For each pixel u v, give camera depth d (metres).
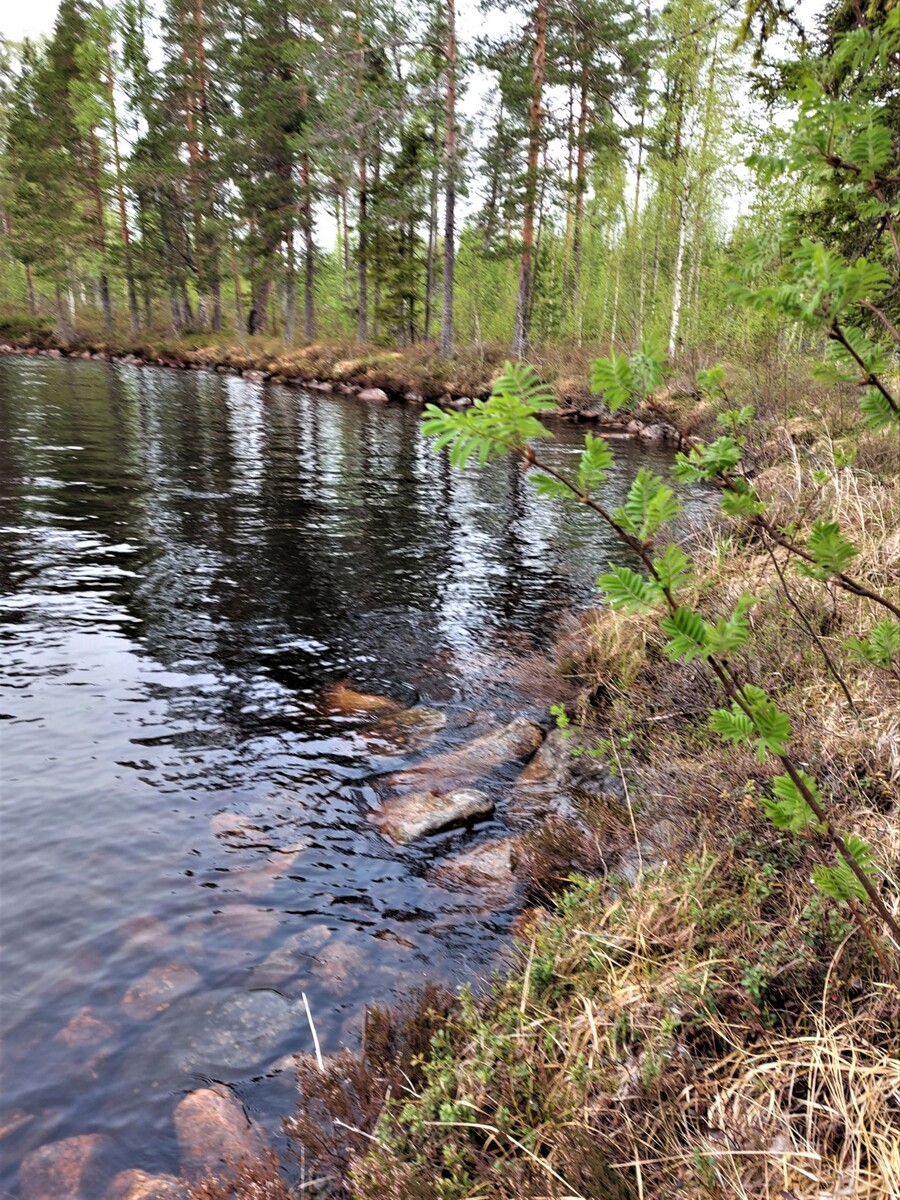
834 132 1.16
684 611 1.15
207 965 3.25
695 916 2.73
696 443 1.32
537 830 4.15
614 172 29.11
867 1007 2.16
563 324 34.12
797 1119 1.95
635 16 25.67
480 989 3.11
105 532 9.62
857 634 4.11
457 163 27.72
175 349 43.88
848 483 6.16
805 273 1.02
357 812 4.36
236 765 4.77
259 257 41.97
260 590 7.92
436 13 27.39
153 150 46.28
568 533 10.48
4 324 51.06
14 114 53.25
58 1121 2.61
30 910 3.50
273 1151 2.49
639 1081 2.20
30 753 4.73
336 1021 3.01
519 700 5.76
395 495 12.68
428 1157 2.25
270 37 38.56
